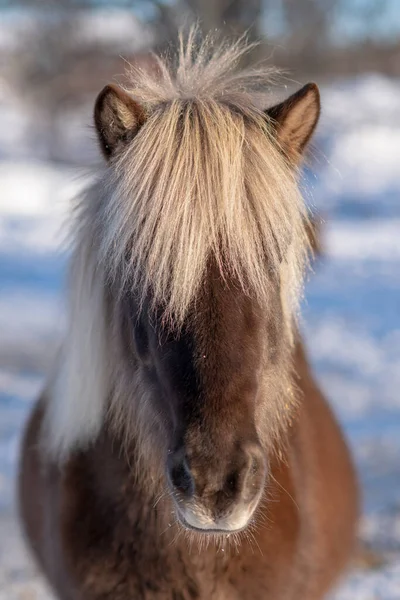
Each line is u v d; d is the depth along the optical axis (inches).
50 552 233.6
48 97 1692.9
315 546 236.1
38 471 259.9
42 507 251.0
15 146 2437.3
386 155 1946.4
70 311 233.6
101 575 217.5
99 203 217.0
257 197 191.0
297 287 216.5
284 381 220.4
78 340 226.2
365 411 629.6
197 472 172.1
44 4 1133.7
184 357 180.5
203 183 187.5
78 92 1488.7
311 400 272.2
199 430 174.6
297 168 216.8
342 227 1406.3
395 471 513.7
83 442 227.1
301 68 921.5
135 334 197.8
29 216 1599.4
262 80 240.7
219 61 243.1
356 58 1269.7
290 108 212.7
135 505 214.8
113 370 223.1
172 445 181.8
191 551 211.9
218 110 199.3
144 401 204.1
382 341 817.5
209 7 621.3
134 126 207.8
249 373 180.5
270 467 220.5
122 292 204.7
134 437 216.8
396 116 2170.3
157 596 216.2
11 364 731.4
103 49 1115.3
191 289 180.7
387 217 1485.0
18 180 1909.4
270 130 209.3
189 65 242.8
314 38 948.0
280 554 217.6
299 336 272.5
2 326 860.0
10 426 585.3
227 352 178.5
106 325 221.9
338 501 266.5
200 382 177.3
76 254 228.8
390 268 1120.8
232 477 171.3
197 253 182.1
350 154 1936.5
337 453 277.9
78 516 221.0
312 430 260.5
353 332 846.5
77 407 226.5
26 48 1464.1
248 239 185.2
